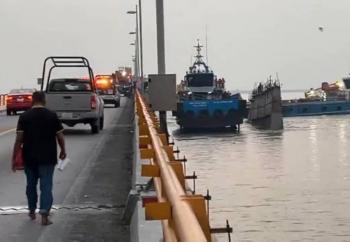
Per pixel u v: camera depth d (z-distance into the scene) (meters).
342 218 14.30
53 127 8.54
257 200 16.89
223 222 14.11
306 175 22.41
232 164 26.72
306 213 14.89
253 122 59.06
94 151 18.14
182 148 35.72
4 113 46.81
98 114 24.59
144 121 12.23
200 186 19.80
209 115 47.59
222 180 21.23
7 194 11.05
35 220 8.79
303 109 70.12
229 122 47.91
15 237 7.73
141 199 7.54
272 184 20.05
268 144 37.94
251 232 13.01
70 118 23.69
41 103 8.60
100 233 7.93
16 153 8.66
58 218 8.91
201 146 36.88
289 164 26.36
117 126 29.20
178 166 5.83
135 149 12.99
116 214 9.16
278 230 13.21
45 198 8.49
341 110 70.56
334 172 23.16
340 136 43.50
